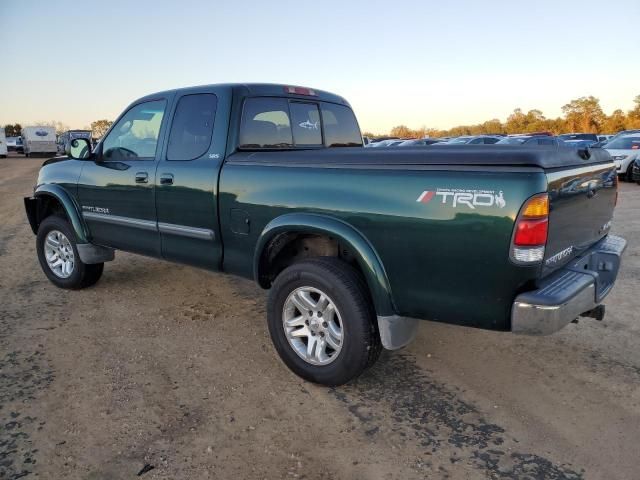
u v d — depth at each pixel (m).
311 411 3.18
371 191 3.05
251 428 3.00
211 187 3.88
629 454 2.75
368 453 2.78
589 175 3.17
